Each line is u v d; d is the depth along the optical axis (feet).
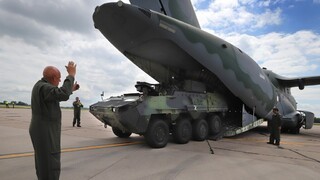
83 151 22.47
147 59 30.19
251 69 34.27
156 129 25.04
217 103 33.42
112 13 23.91
